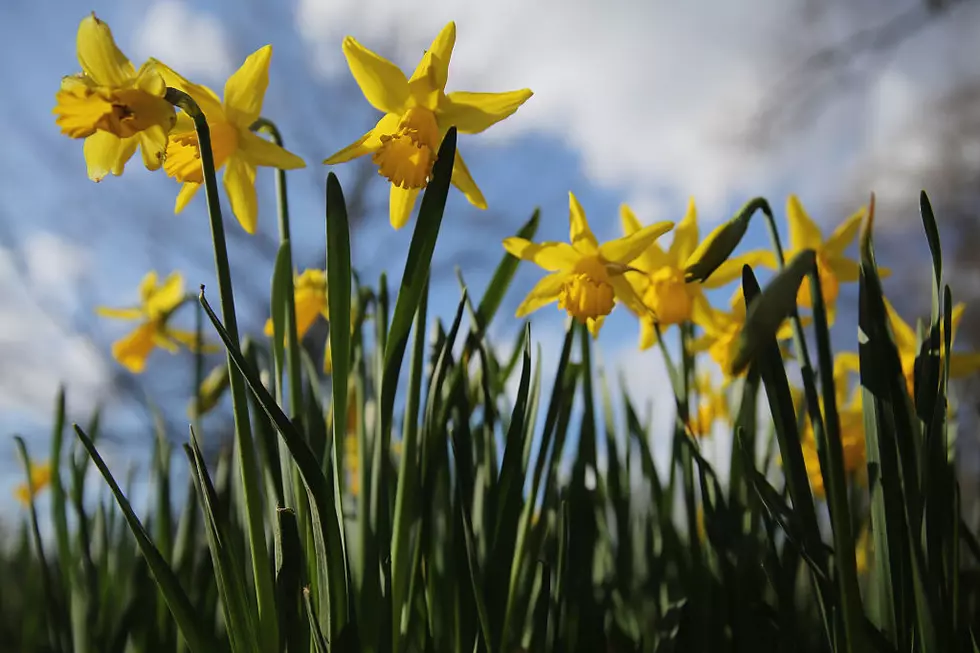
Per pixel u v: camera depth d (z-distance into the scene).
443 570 0.49
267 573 0.40
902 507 0.39
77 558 0.54
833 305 0.54
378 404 0.44
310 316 0.56
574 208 0.49
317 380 0.52
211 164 0.39
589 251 0.49
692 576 0.47
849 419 0.54
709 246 0.44
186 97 0.39
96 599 0.51
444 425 0.46
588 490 0.50
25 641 0.60
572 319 0.47
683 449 0.50
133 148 0.41
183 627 0.40
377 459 0.44
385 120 0.44
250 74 0.45
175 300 0.83
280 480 0.44
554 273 0.50
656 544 0.56
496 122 0.43
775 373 0.38
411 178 0.43
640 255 0.51
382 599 0.44
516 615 0.49
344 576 0.40
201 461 0.40
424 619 0.45
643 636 0.55
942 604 0.39
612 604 0.53
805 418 0.54
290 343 0.44
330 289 0.40
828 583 0.38
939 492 0.39
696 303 0.54
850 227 0.55
